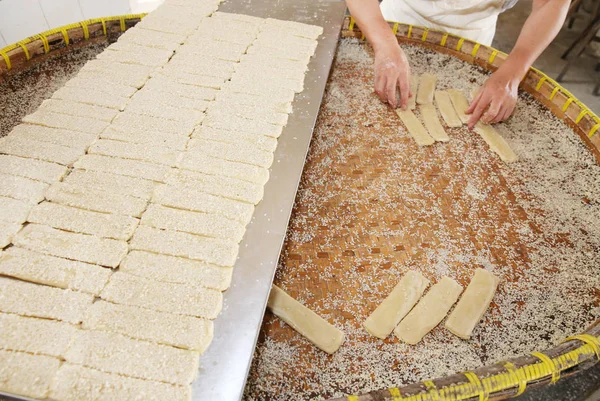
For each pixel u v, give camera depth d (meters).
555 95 2.25
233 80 2.02
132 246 1.37
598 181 1.98
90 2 3.56
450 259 1.69
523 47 2.30
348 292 1.57
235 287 1.29
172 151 1.66
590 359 1.24
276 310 1.47
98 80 1.96
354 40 2.73
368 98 2.38
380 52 2.25
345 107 2.32
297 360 1.39
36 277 1.25
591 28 4.82
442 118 2.29
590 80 5.27
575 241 1.77
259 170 1.63
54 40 2.25
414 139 2.16
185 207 1.48
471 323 1.47
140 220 1.44
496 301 1.57
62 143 1.64
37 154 1.58
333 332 1.42
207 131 1.76
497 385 1.13
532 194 1.94
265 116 1.85
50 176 1.52
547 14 2.35
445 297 1.54
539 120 2.28
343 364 1.38
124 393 1.06
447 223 1.81
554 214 1.86
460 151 2.13
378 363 1.39
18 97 2.07
